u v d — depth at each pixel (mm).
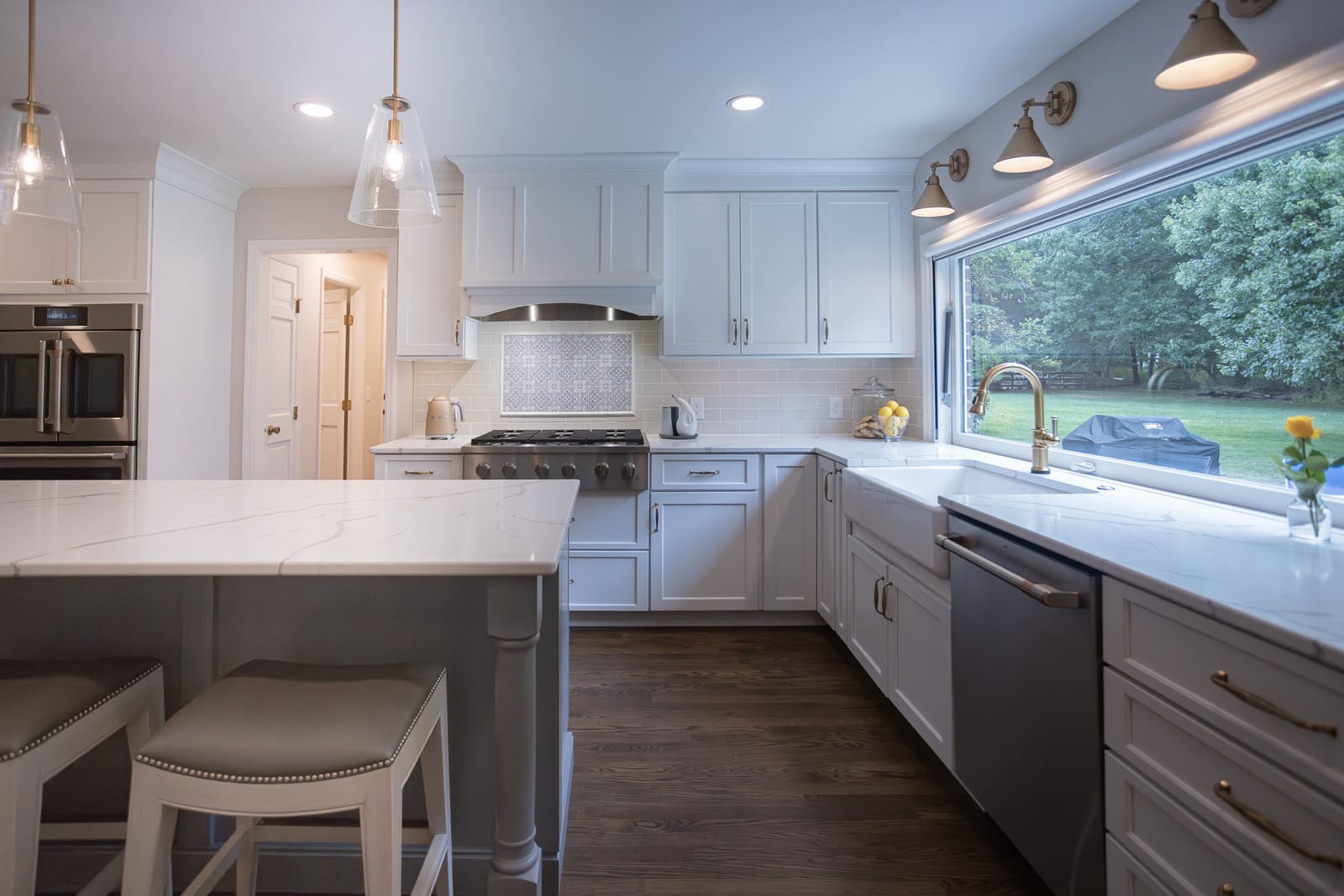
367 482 1950
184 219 3266
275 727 1030
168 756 991
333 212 3604
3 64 2291
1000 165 1954
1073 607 1263
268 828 1364
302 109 2643
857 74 2387
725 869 1615
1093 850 1235
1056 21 2027
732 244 3359
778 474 3193
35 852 1052
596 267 3252
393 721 1072
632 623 3311
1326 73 1359
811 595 3205
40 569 1073
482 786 1510
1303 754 851
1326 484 1505
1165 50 1816
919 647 2008
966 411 3154
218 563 1087
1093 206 2146
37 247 3082
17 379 3057
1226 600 958
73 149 3004
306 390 4402
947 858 1653
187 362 3301
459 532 1312
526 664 1284
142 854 998
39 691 1115
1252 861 926
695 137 2986
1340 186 1452
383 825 1009
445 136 2971
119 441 3035
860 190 3357
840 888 1554
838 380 3732
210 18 2021
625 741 2197
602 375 3744
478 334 3723
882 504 2227
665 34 2125
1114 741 1186
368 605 1474
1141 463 2039
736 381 3732
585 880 1577
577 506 3199
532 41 2160
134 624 1452
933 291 3238
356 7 1963
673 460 3188
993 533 1581
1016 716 1473
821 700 2500
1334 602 949
